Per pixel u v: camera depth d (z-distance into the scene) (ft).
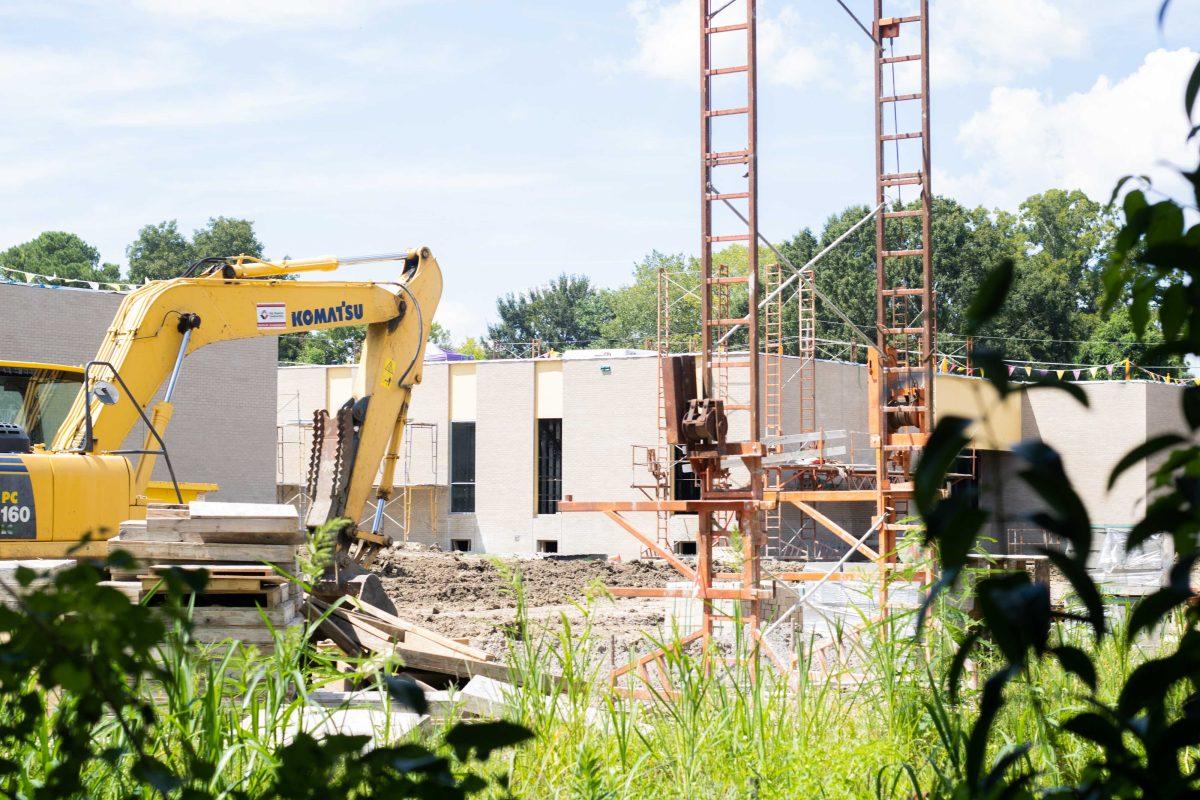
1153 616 4.70
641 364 146.82
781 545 127.75
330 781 6.04
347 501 54.13
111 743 13.56
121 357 47.80
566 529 150.30
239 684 16.69
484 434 156.46
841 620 30.09
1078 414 143.33
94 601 5.53
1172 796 4.72
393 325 56.70
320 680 18.19
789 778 18.67
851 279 246.47
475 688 29.09
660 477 71.20
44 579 5.57
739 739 20.26
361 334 344.28
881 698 21.81
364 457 54.90
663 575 114.21
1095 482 141.18
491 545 154.92
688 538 140.05
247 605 30.48
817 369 139.33
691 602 47.60
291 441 165.78
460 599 92.43
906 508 57.82
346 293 55.21
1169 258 4.68
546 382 154.20
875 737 20.47
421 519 159.53
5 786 7.18
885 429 56.24
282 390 167.12
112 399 43.06
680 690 24.70
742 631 23.72
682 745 20.25
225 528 29.17
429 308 58.03
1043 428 144.66
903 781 18.53
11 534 38.14
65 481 39.29
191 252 353.31
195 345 50.52
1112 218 5.06
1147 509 4.70
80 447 44.60
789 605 49.37
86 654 5.79
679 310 369.30
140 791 12.63
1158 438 4.66
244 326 52.03
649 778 19.69
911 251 57.11
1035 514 4.24
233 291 51.85
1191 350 4.83
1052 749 14.64
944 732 16.08
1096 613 4.27
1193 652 4.74
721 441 49.55
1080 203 286.46
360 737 5.89
